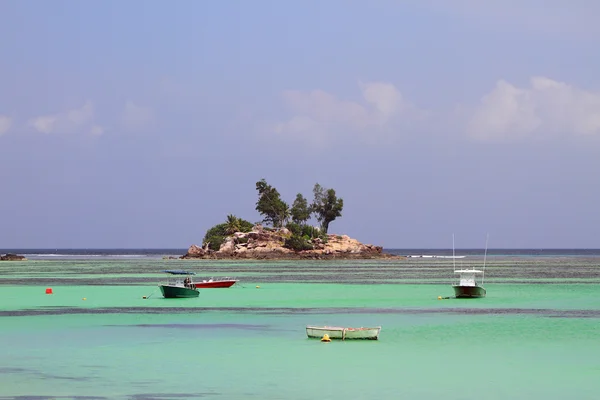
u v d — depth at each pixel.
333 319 98.81
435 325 91.12
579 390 54.38
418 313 106.50
